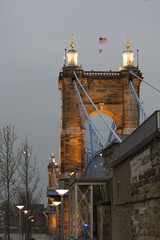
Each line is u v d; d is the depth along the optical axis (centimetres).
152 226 2792
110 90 11788
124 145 3878
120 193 4025
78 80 11600
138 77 11550
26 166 7950
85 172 6412
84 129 11494
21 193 8619
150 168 2820
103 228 4825
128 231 3628
